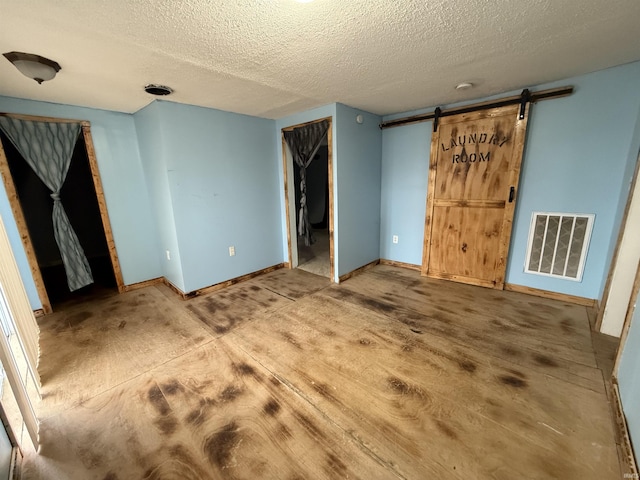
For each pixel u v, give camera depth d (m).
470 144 2.97
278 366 1.90
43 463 1.28
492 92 2.68
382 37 1.55
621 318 2.08
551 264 2.74
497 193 2.90
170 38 1.50
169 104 2.68
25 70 1.68
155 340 2.26
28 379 1.79
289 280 3.55
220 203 3.21
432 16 1.36
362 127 3.35
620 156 2.28
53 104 2.64
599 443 1.29
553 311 2.53
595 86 2.29
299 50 1.68
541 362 1.86
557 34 1.58
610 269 2.15
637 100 2.14
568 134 2.48
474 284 3.21
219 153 3.12
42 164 2.72
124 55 1.69
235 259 3.46
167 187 2.82
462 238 3.21
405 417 1.47
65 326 2.51
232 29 1.43
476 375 1.75
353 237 3.50
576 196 2.52
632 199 1.94
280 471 1.22
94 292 3.29
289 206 3.89
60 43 1.52
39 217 4.25
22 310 2.07
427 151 3.39
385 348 2.06
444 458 1.25
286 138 3.61
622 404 1.45
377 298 2.93
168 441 1.37
